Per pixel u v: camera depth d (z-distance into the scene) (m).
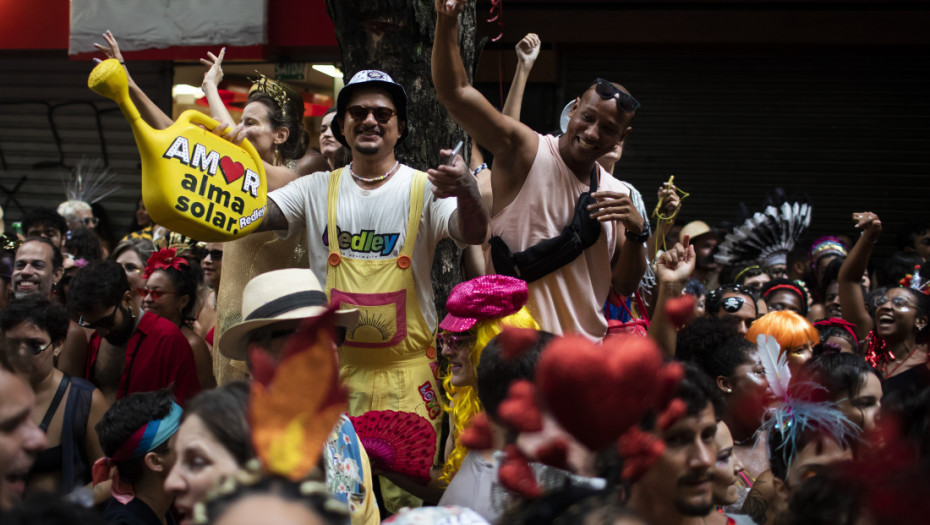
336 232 3.22
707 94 9.31
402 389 3.15
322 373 1.18
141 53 8.87
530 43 4.32
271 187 3.58
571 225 3.19
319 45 8.57
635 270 3.35
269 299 2.55
